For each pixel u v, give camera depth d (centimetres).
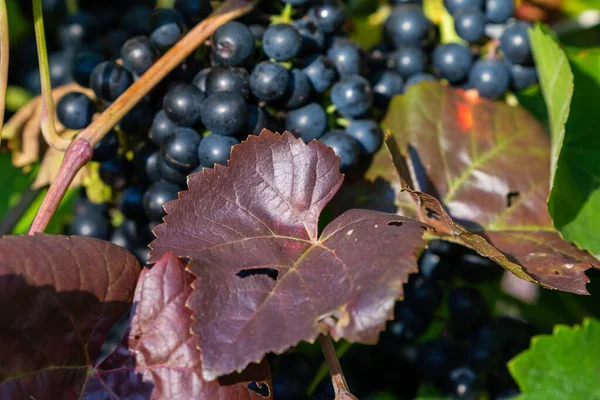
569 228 43
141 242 46
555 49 44
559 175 44
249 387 38
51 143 41
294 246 39
